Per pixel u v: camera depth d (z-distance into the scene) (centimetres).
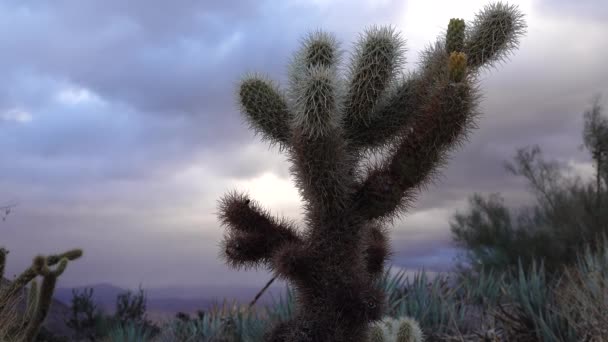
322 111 353
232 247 419
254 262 425
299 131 366
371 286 389
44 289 343
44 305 345
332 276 390
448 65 361
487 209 1280
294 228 430
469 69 396
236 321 690
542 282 693
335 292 386
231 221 419
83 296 942
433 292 713
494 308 656
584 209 1161
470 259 1226
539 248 1120
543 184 1275
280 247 407
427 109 366
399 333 439
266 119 415
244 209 418
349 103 400
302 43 422
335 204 384
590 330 550
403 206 392
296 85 377
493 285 768
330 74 357
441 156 376
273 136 421
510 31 407
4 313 358
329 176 371
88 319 901
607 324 539
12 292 340
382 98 405
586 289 611
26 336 345
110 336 798
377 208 386
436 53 416
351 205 391
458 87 352
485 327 602
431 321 657
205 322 714
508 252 1177
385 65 390
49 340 819
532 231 1198
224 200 422
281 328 399
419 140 366
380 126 408
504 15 405
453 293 743
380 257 458
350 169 399
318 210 395
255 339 623
